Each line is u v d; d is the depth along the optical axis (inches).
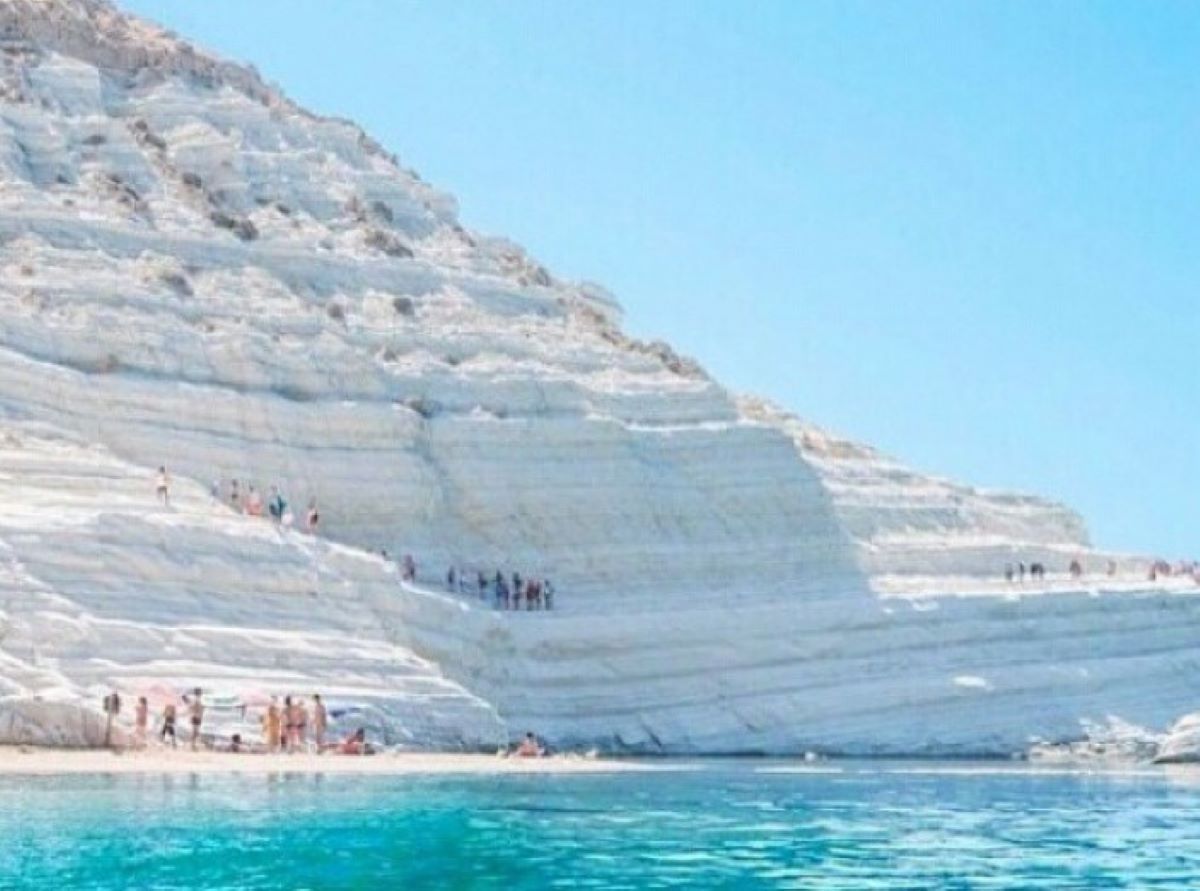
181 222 3710.6
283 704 2549.2
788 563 3853.3
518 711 3157.0
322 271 3784.5
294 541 2861.7
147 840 1459.2
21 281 3277.6
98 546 2603.3
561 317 4148.6
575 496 3629.4
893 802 2154.3
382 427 3420.3
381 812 1750.7
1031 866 1525.6
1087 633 3927.2
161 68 4215.1
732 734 3380.9
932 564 4062.5
